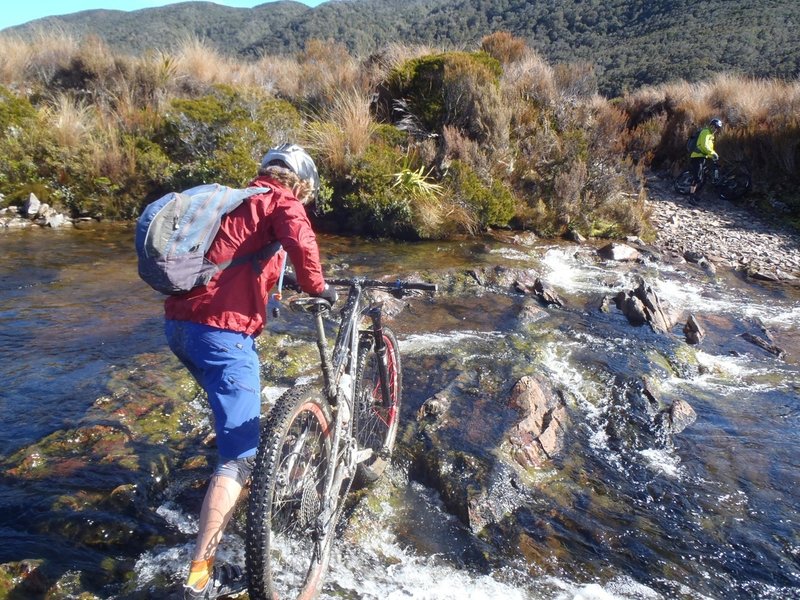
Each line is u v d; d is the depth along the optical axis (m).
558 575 3.35
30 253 8.11
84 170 10.08
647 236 10.21
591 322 6.64
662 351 5.98
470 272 7.65
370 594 3.12
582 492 4.04
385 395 4.01
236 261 2.71
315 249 2.71
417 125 11.37
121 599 2.92
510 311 6.75
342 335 3.39
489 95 11.08
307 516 2.90
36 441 3.97
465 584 3.24
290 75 14.39
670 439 4.68
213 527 2.60
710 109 15.20
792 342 6.65
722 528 3.76
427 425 4.45
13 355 5.16
